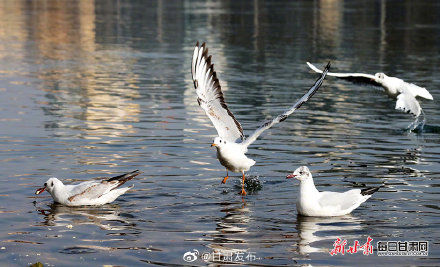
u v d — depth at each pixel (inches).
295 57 1263.5
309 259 339.9
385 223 398.0
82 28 1763.0
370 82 570.9
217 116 428.8
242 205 438.0
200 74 404.5
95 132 648.4
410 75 1050.7
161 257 341.7
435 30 1798.7
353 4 2733.8
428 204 434.9
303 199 415.8
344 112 783.7
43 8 2406.5
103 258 340.2
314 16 2175.2
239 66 1142.3
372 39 1578.5
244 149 449.1
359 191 425.1
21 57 1217.4
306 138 639.8
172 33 1665.8
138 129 665.6
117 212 421.4
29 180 484.1
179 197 453.7
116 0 2960.1
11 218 405.4
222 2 2856.8
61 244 360.5
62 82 959.0
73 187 442.9
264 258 341.1
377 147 606.5
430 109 816.3
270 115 749.9
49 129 657.6
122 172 507.5
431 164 544.7
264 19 2052.2
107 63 1163.9
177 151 577.9
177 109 776.9
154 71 1079.0
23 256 342.0
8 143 594.9
